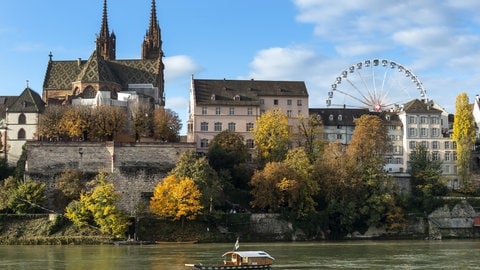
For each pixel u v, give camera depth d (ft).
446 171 653.71
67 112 542.16
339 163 513.45
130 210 494.18
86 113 542.57
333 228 486.38
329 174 504.43
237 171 526.57
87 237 428.15
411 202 531.91
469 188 580.30
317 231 477.77
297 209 480.64
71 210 444.14
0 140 577.02
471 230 526.57
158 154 526.16
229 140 549.13
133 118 567.18
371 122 557.33
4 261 319.27
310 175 497.87
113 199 443.73
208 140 608.60
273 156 550.36
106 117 542.57
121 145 521.65
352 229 490.49
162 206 453.58
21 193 464.24
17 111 577.84
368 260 327.06
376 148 549.95
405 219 501.97
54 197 487.20
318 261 322.34
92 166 517.55
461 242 456.86
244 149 553.64
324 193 504.02
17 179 502.38
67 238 426.92
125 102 597.11
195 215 450.71
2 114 632.79
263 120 566.77
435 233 502.38
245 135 612.70
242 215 467.93
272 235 467.11
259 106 619.26
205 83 634.43
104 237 429.79
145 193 492.54
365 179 511.40
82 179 497.05
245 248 395.14
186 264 297.53
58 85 655.35
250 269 288.71
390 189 526.57
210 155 534.37
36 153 513.04
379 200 495.00
